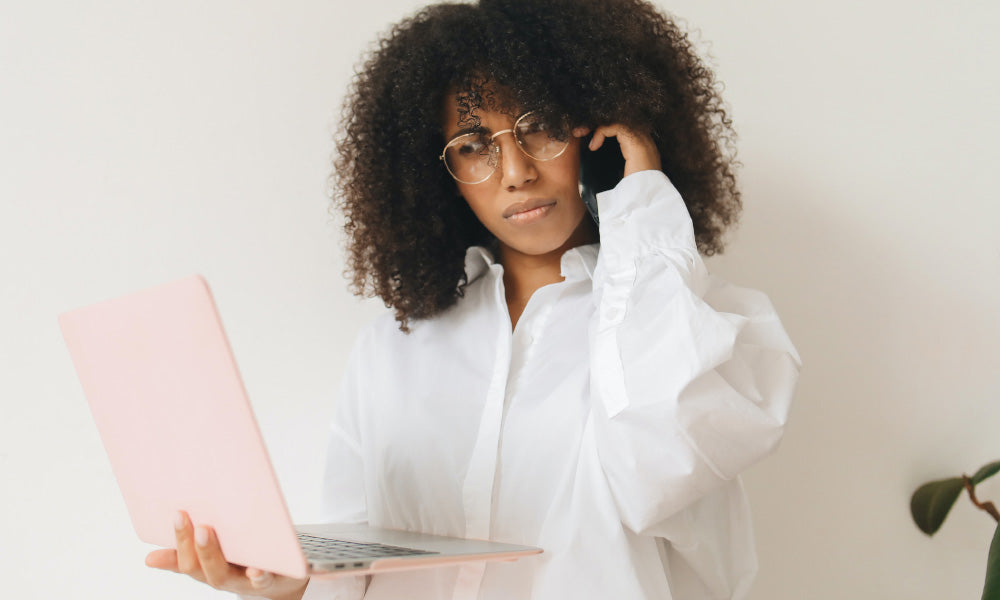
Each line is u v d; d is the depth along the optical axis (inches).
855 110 54.0
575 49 40.1
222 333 23.1
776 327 37.6
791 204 54.4
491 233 47.3
